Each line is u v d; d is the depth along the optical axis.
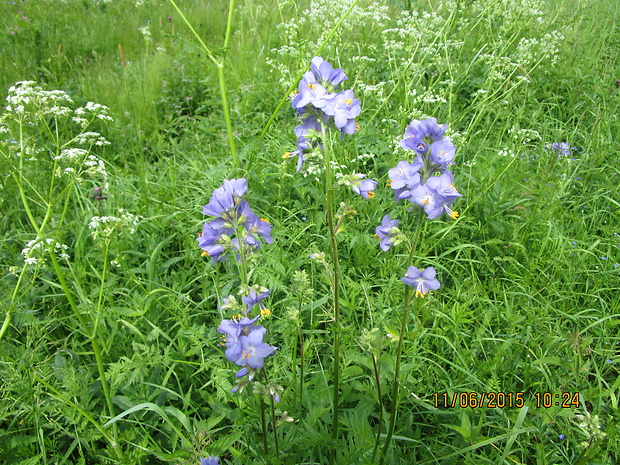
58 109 0.52
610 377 0.52
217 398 0.45
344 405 0.47
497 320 0.54
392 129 0.83
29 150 0.49
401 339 0.35
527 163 0.78
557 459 0.43
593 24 1.29
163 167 0.84
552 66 1.04
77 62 1.30
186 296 0.56
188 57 1.12
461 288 0.55
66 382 0.44
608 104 0.97
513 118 0.91
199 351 0.48
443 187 0.31
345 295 0.53
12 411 0.44
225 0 1.75
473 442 0.41
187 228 0.67
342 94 0.32
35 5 1.64
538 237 0.66
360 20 1.02
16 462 0.42
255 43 1.25
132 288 0.56
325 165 0.33
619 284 0.61
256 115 0.94
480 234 0.67
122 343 0.52
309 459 0.42
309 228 0.66
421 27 0.90
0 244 0.63
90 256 0.59
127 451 0.41
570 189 0.76
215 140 0.89
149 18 1.69
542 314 0.54
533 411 0.41
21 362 0.44
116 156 0.87
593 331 0.56
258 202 0.70
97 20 1.63
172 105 1.04
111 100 1.04
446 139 0.31
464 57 1.07
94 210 0.69
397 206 0.69
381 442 0.42
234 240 0.33
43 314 0.57
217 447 0.37
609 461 0.41
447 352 0.51
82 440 0.44
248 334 0.31
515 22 0.99
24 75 1.20
